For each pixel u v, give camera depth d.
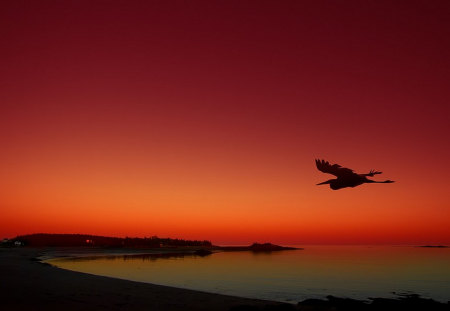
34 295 19.09
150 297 20.84
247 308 18.19
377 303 22.53
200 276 40.19
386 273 47.41
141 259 71.62
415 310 20.97
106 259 69.00
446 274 46.38
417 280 39.31
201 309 18.39
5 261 42.12
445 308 21.45
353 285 34.56
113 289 22.95
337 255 113.75
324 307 21.17
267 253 130.12
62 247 113.62
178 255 99.00
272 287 32.19
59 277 27.58
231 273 44.47
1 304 16.38
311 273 46.09
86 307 16.89
